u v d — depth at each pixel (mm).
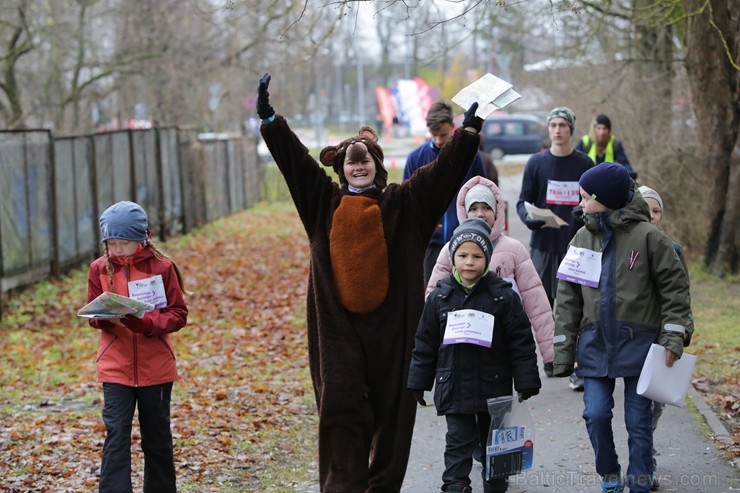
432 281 7977
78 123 33438
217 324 16359
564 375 7332
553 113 11180
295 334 15523
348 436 6520
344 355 6531
